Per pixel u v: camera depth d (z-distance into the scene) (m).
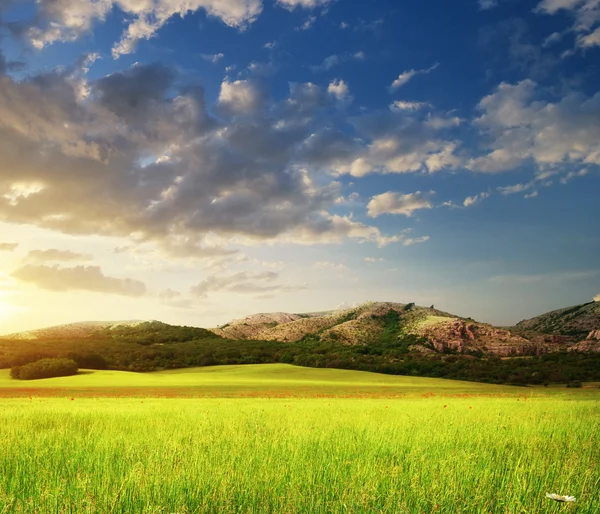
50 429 15.03
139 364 139.25
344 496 7.08
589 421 16.95
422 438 12.37
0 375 118.38
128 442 11.92
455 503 7.02
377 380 112.81
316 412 22.17
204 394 60.91
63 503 6.63
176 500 6.93
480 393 64.44
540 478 8.30
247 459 9.50
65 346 146.00
